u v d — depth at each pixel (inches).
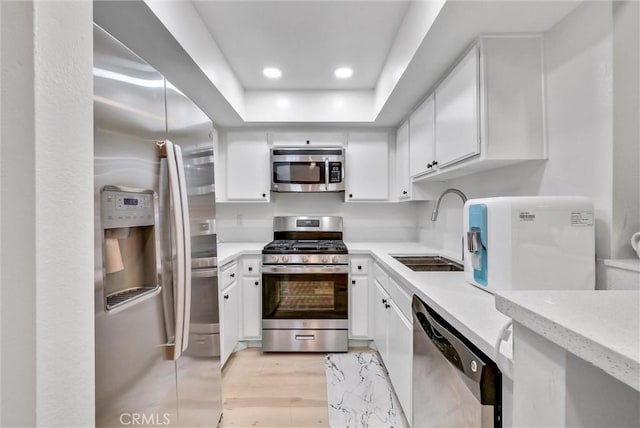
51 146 19.3
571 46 47.1
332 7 63.7
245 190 113.7
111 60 30.8
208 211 58.8
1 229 18.4
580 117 45.6
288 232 123.0
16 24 18.2
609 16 41.0
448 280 55.2
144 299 35.2
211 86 76.2
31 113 18.2
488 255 44.5
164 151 39.1
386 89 85.8
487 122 52.8
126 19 49.6
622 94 40.6
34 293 18.4
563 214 40.1
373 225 124.6
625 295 21.5
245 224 123.9
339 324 99.0
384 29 71.6
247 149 113.7
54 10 19.5
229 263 89.3
